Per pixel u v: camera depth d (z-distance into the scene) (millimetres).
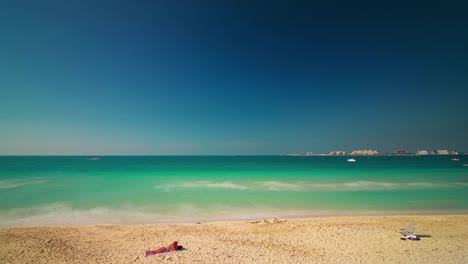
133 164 72938
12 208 16156
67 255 8836
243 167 57250
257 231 11742
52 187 24328
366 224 12852
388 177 33531
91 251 9219
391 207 16938
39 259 8477
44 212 15273
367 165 67062
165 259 8461
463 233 11320
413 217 14234
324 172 41750
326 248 9586
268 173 39625
